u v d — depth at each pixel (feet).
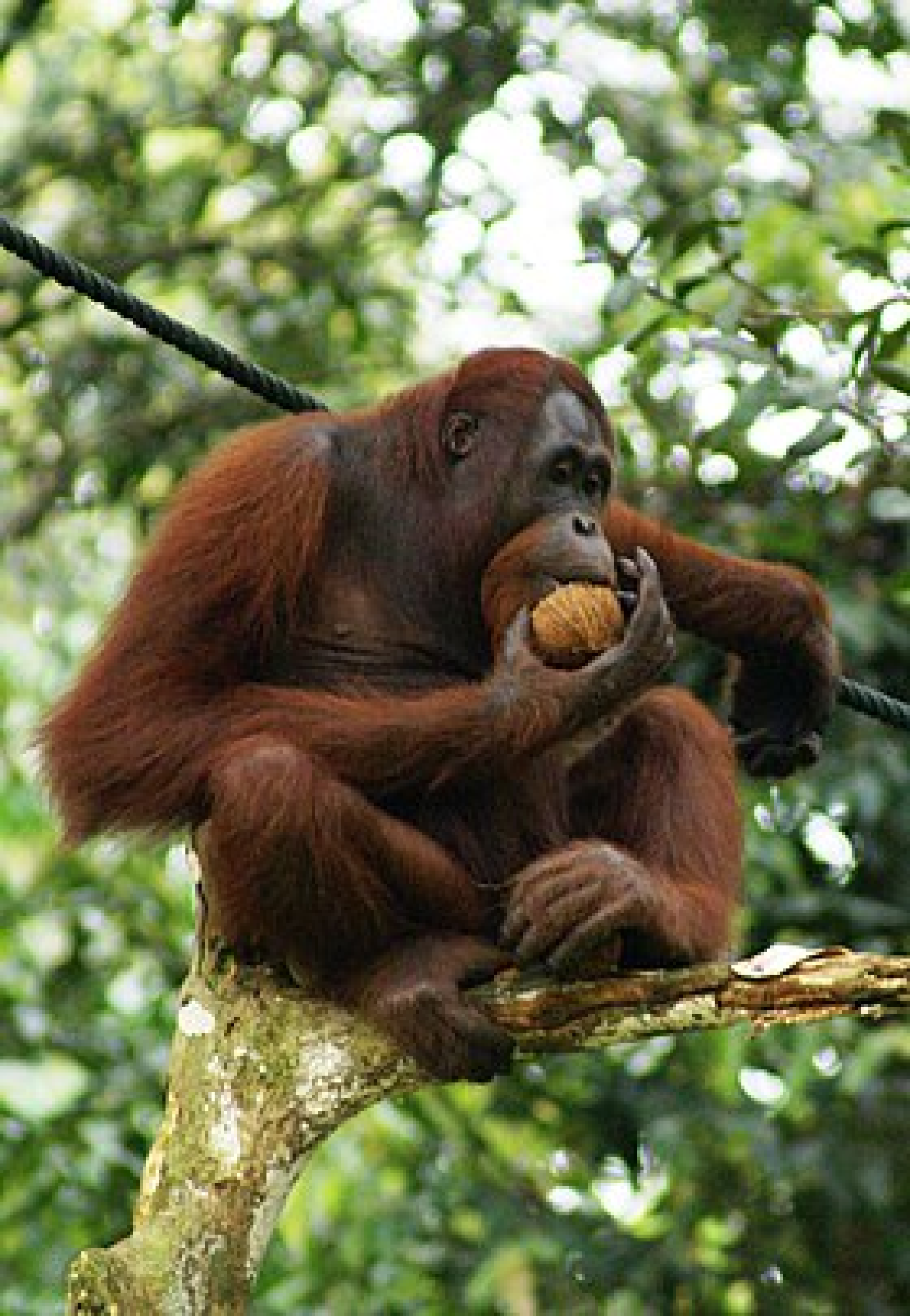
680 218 46.21
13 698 61.87
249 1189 25.84
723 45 55.11
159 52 60.44
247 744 26.55
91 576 60.54
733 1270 45.96
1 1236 47.16
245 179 58.80
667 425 47.96
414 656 29.45
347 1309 46.83
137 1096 48.47
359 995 26.43
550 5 55.31
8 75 66.13
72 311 59.47
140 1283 25.02
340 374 57.93
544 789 29.27
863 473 46.68
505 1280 45.80
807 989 25.23
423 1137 47.83
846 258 36.70
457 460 29.50
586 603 27.43
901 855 45.96
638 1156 46.09
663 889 27.50
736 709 33.50
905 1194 45.85
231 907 26.37
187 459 56.29
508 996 26.08
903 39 53.26
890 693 46.34
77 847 28.17
